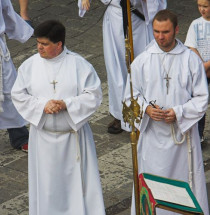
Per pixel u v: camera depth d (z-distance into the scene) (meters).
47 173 16.95
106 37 22.67
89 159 17.14
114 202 19.41
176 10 32.25
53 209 17.17
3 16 21.77
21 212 19.11
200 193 17.20
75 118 16.44
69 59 16.66
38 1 33.41
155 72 16.58
